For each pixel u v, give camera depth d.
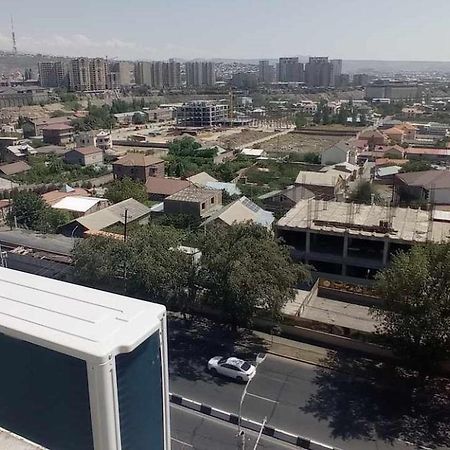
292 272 30.06
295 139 143.38
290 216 46.38
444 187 67.12
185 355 28.91
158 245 32.66
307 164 100.12
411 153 105.94
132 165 79.88
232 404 24.14
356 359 28.83
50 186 76.25
